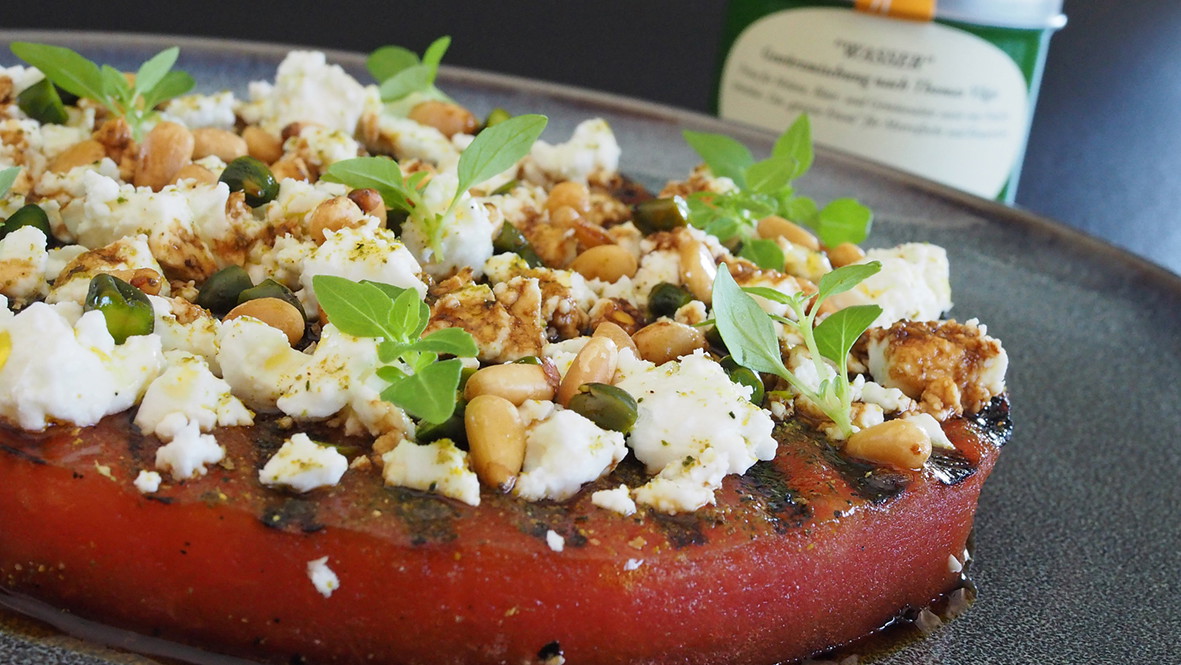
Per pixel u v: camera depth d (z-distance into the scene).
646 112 0.50
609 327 0.33
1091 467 0.39
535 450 0.29
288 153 0.38
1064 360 0.43
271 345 0.30
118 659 0.29
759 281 0.35
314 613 0.29
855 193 0.48
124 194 0.34
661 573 0.29
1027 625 0.34
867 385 0.33
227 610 0.29
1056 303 0.44
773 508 0.30
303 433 0.29
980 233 0.46
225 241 0.34
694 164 0.49
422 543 0.28
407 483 0.29
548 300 0.33
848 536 0.31
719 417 0.30
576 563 0.29
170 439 0.29
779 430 0.32
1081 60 0.74
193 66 0.48
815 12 0.53
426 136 0.40
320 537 0.28
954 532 0.33
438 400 0.28
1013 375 0.42
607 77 0.70
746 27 0.55
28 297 0.32
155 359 0.30
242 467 0.29
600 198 0.39
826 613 0.31
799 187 0.48
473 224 0.34
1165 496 0.39
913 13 0.52
